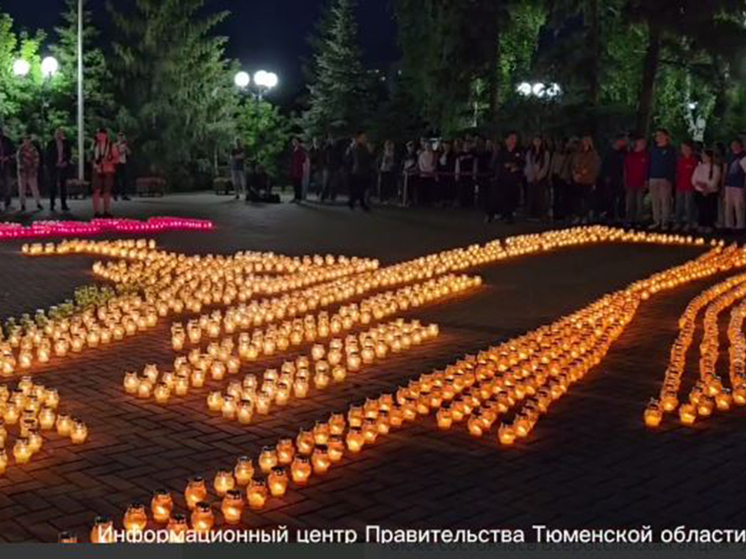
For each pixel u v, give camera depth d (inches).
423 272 576.1
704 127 1344.7
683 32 1087.0
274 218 948.6
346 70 1758.1
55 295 485.1
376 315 444.8
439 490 231.9
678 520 215.3
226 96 1644.9
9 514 213.5
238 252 665.6
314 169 1354.6
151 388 310.3
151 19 1555.1
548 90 1263.5
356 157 1060.5
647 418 286.5
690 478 243.0
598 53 1234.6
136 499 223.3
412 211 1056.8
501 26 1358.3
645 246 759.1
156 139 1562.5
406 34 1551.4
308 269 583.5
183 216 956.0
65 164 971.9
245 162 1368.1
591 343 382.0
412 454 257.8
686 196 867.4
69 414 287.1
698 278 597.6
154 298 468.4
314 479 237.9
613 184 931.3
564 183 934.4
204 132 1608.0
